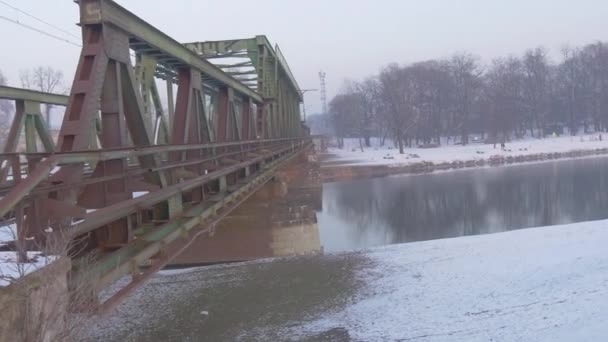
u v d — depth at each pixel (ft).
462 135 360.28
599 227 58.95
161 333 40.86
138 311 45.88
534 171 205.46
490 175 201.46
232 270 57.88
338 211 145.89
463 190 168.55
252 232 80.53
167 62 38.81
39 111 44.04
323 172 225.56
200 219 32.73
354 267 55.11
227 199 40.75
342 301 45.57
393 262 55.52
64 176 20.97
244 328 41.22
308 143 178.29
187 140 39.99
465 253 55.01
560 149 265.54
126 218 24.27
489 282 44.68
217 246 77.82
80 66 24.04
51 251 16.30
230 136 56.95
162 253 26.32
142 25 29.86
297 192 103.14
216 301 47.80
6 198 14.38
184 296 49.60
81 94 23.39
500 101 343.67
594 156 252.62
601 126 369.09
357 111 431.02
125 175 23.79
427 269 51.42
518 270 46.37
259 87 96.58
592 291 37.17
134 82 28.43
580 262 45.09
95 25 24.63
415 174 224.53
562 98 390.83
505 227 113.50
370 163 244.42
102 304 19.66
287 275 54.39
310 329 40.29
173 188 28.02
